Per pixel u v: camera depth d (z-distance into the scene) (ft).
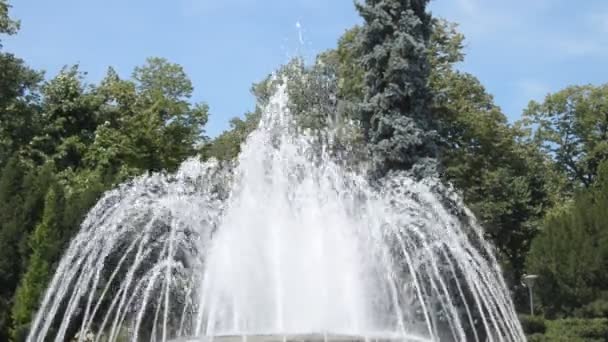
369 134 88.74
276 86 114.32
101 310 66.39
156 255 68.59
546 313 85.30
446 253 71.10
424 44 88.28
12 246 64.85
